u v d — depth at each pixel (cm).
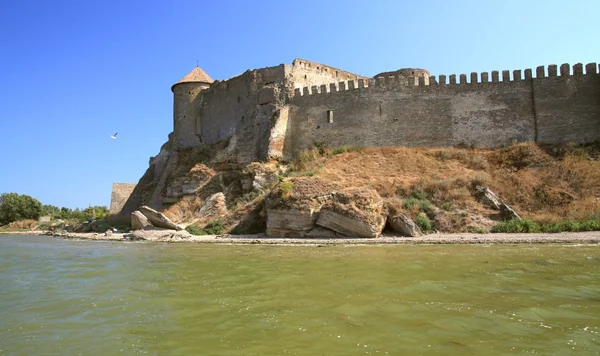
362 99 3862
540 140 3391
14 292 1262
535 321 834
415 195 2873
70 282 1406
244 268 1559
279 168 3803
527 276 1251
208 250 2262
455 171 3178
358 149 3738
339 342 744
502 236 2280
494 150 3428
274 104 4175
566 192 2759
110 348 758
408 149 3600
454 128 3603
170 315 945
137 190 5728
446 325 820
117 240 3297
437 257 1681
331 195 2722
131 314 967
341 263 1599
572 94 3359
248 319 891
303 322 858
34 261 2022
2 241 3841
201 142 5169
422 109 3694
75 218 7956
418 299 1009
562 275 1261
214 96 5031
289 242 2461
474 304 956
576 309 907
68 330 870
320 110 4019
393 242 2270
